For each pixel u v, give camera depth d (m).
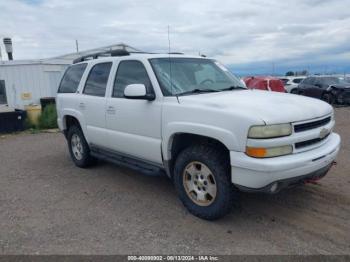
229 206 3.69
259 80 13.51
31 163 6.99
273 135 3.32
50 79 16.20
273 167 3.25
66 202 4.66
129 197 4.77
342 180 5.19
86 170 6.23
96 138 5.51
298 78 23.31
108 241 3.52
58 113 6.68
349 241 3.43
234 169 3.45
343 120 11.95
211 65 5.19
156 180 5.51
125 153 4.98
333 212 4.09
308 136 3.57
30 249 3.40
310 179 3.71
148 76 4.45
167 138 4.10
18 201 4.73
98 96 5.43
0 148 8.91
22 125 12.01
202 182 3.88
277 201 4.43
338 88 17.98
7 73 15.47
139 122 4.52
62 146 8.80
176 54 5.04
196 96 4.14
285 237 3.53
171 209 4.30
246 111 3.43
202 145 3.85
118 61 5.11
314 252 3.24
